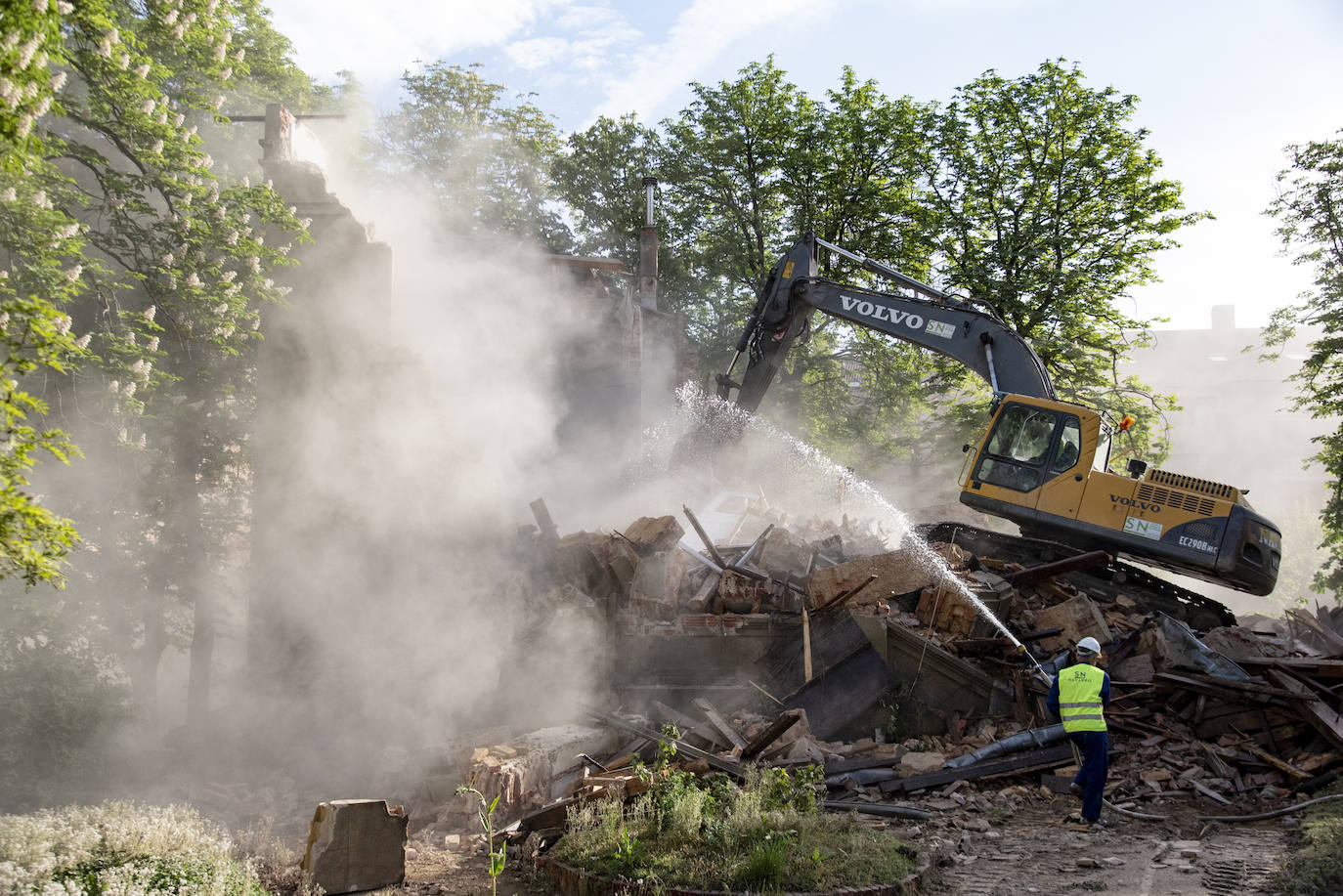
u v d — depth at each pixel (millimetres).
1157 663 11570
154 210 13383
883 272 17984
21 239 10508
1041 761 10000
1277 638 12945
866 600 12781
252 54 20906
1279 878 6664
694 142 34469
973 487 15422
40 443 5766
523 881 7684
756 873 6465
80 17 11266
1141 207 28984
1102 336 29812
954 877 7250
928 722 11664
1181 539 14008
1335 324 26031
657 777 8477
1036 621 12484
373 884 7500
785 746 10539
